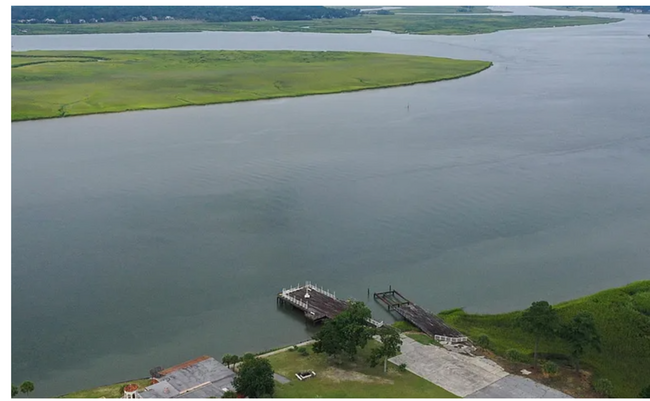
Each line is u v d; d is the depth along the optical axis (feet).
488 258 499.51
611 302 412.57
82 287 449.06
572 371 346.33
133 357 370.53
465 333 391.04
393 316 417.69
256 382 305.73
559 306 412.36
